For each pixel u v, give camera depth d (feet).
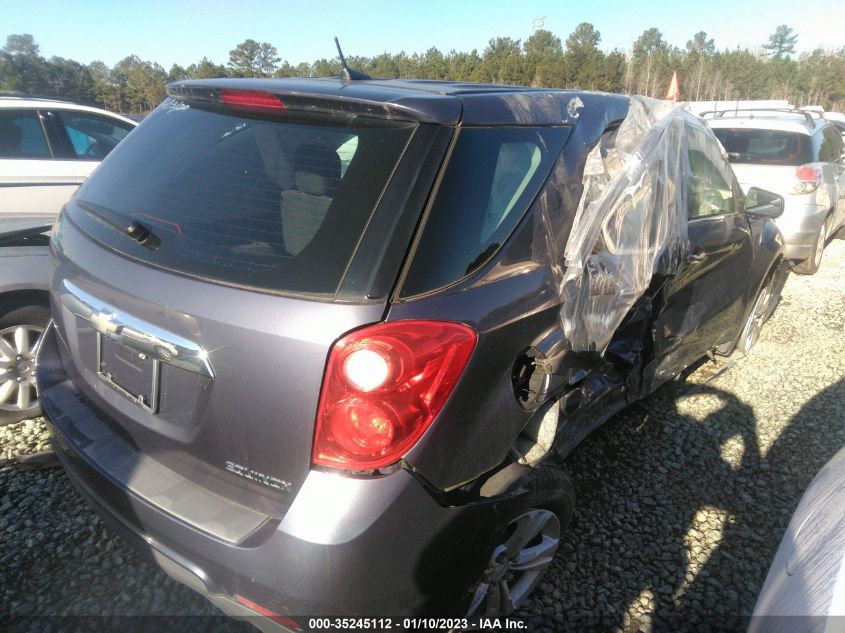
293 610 5.16
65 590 7.41
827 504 5.29
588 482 10.02
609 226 7.86
